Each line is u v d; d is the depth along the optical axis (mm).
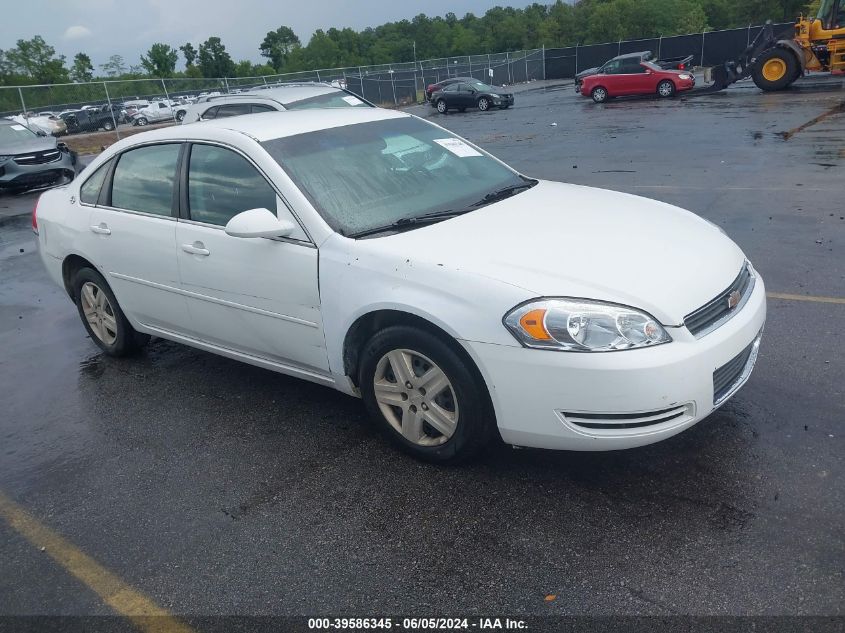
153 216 4391
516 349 2936
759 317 3328
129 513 3375
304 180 3748
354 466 3566
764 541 2775
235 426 4102
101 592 2875
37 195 14930
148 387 4754
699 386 2926
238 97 11930
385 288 3275
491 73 43375
